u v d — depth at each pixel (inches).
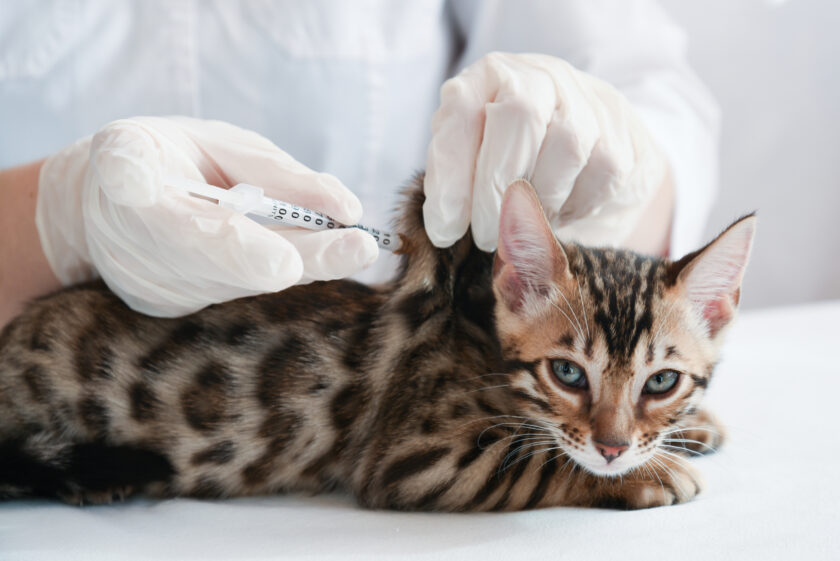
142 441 20.9
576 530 18.3
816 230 41.2
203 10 26.8
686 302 20.0
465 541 18.0
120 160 18.6
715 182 32.8
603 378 19.6
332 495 21.0
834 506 18.7
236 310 21.4
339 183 20.8
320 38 27.5
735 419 23.1
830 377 26.0
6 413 20.8
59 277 23.1
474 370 20.7
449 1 30.6
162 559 17.4
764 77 40.1
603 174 21.6
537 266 20.2
